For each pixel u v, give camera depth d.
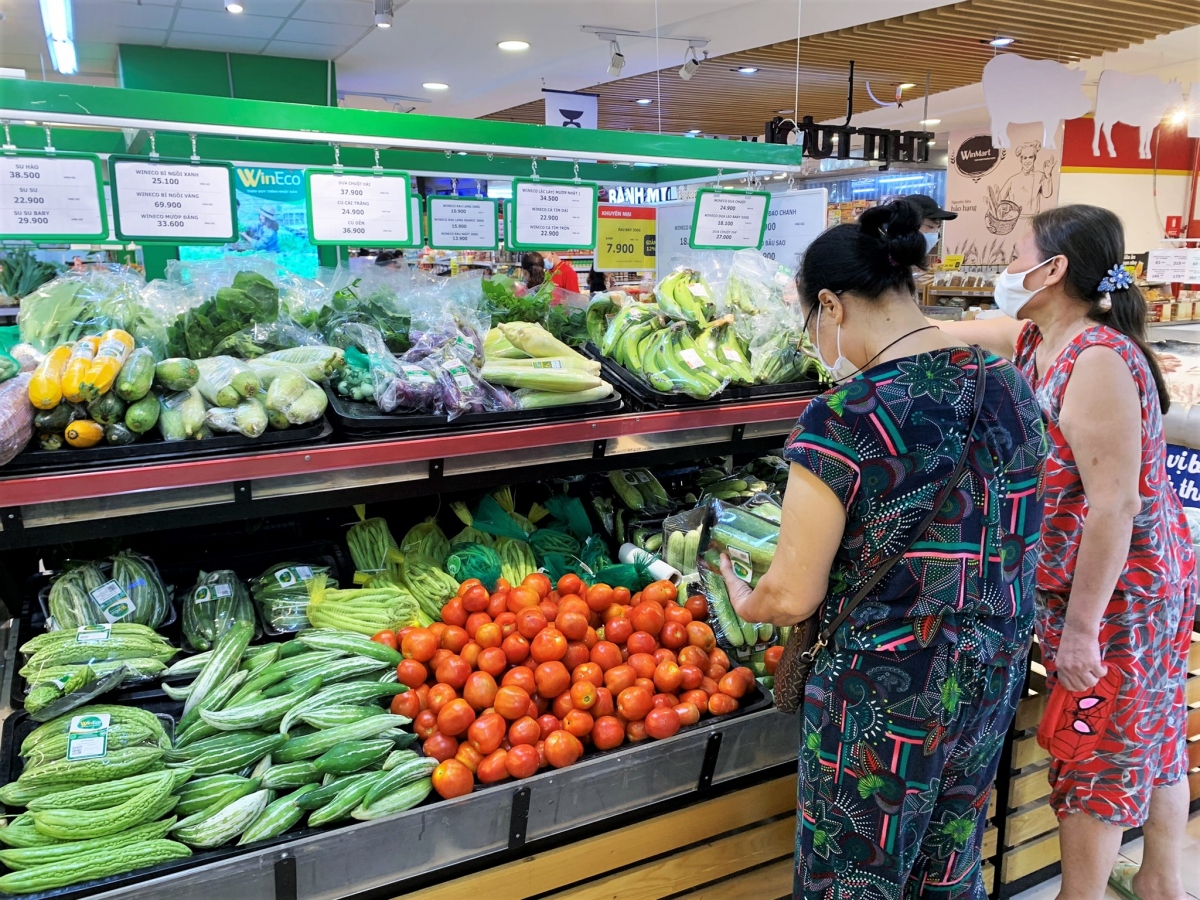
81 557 2.12
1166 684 2.03
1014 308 2.06
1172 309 5.76
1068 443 1.89
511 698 1.75
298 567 2.15
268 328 2.10
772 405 2.32
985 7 5.64
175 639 1.97
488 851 1.69
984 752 1.49
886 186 10.75
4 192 1.69
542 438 2.01
